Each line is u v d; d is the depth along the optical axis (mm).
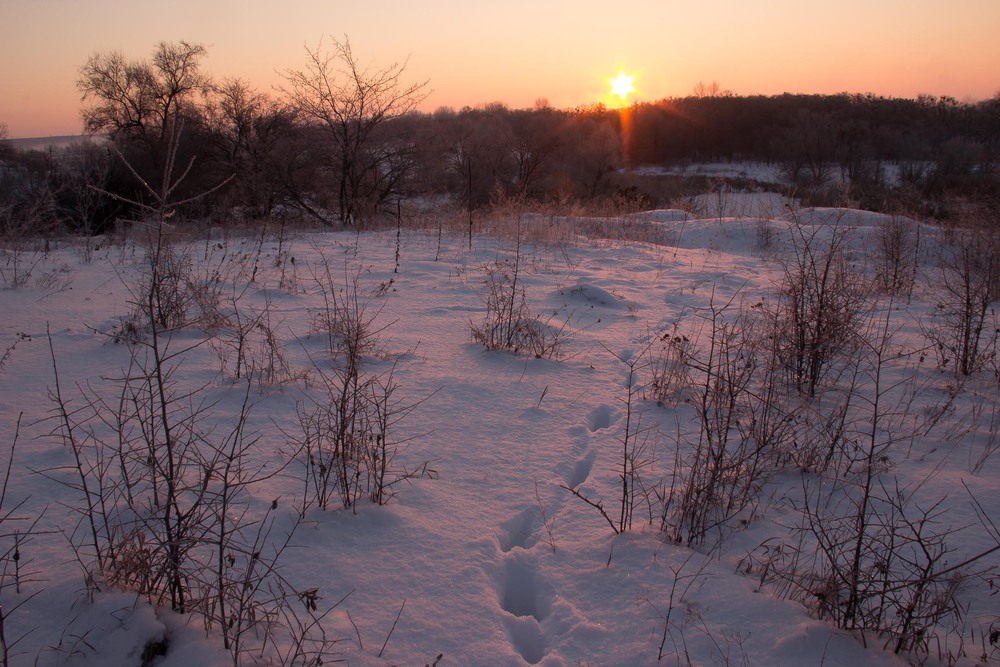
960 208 14805
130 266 9500
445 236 13234
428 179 22688
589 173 37375
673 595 2801
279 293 7965
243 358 5133
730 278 9992
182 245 10258
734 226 14867
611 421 4703
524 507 3504
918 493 3744
